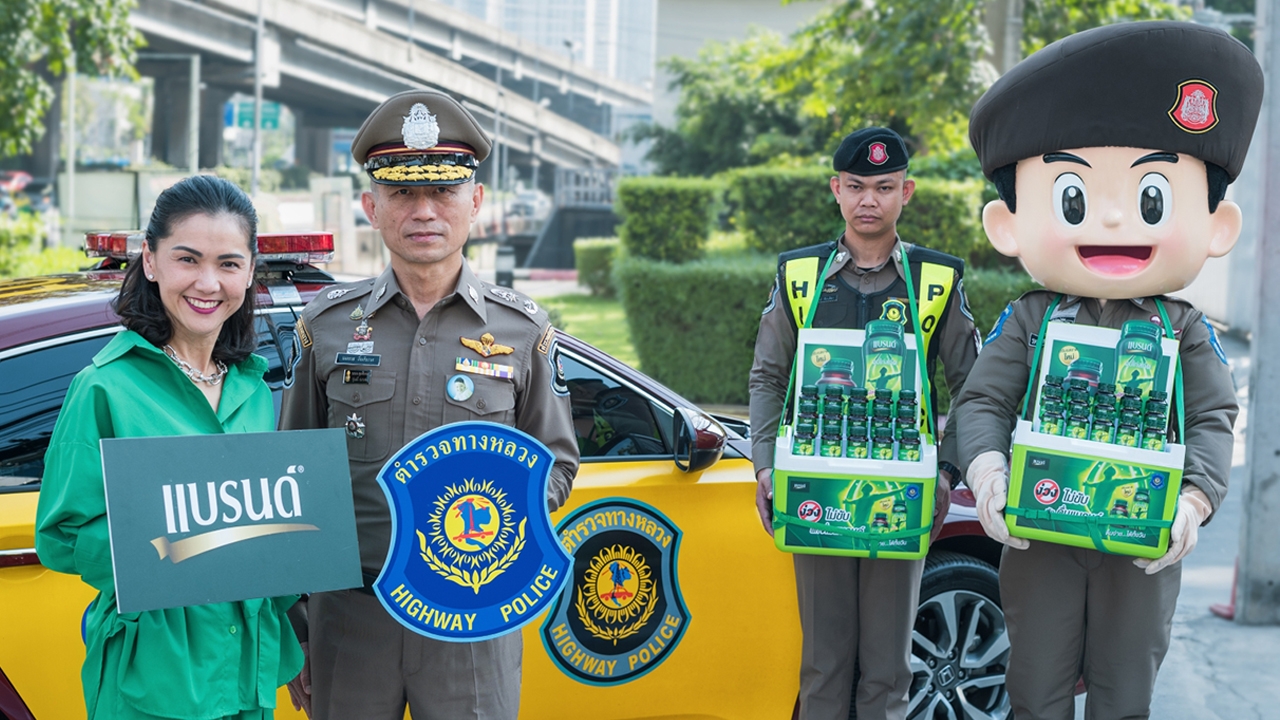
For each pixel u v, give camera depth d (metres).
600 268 22.36
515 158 69.19
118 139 41.88
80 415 2.00
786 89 16.42
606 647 3.12
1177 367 2.56
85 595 2.60
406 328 2.45
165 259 2.07
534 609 2.37
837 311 3.04
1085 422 2.52
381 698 2.42
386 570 2.27
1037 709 2.74
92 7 14.17
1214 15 13.55
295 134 66.56
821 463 2.86
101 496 1.96
